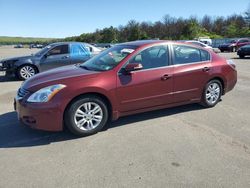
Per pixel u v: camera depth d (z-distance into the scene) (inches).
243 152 158.2
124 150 162.1
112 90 185.6
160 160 149.5
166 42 214.2
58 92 171.9
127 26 3435.0
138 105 199.3
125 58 194.2
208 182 128.6
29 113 171.2
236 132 188.1
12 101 282.5
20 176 135.6
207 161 147.9
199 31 2847.0
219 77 239.9
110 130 193.3
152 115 223.9
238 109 240.5
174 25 3176.7
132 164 145.6
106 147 166.6
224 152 158.2
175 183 128.0
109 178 132.7
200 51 231.9
